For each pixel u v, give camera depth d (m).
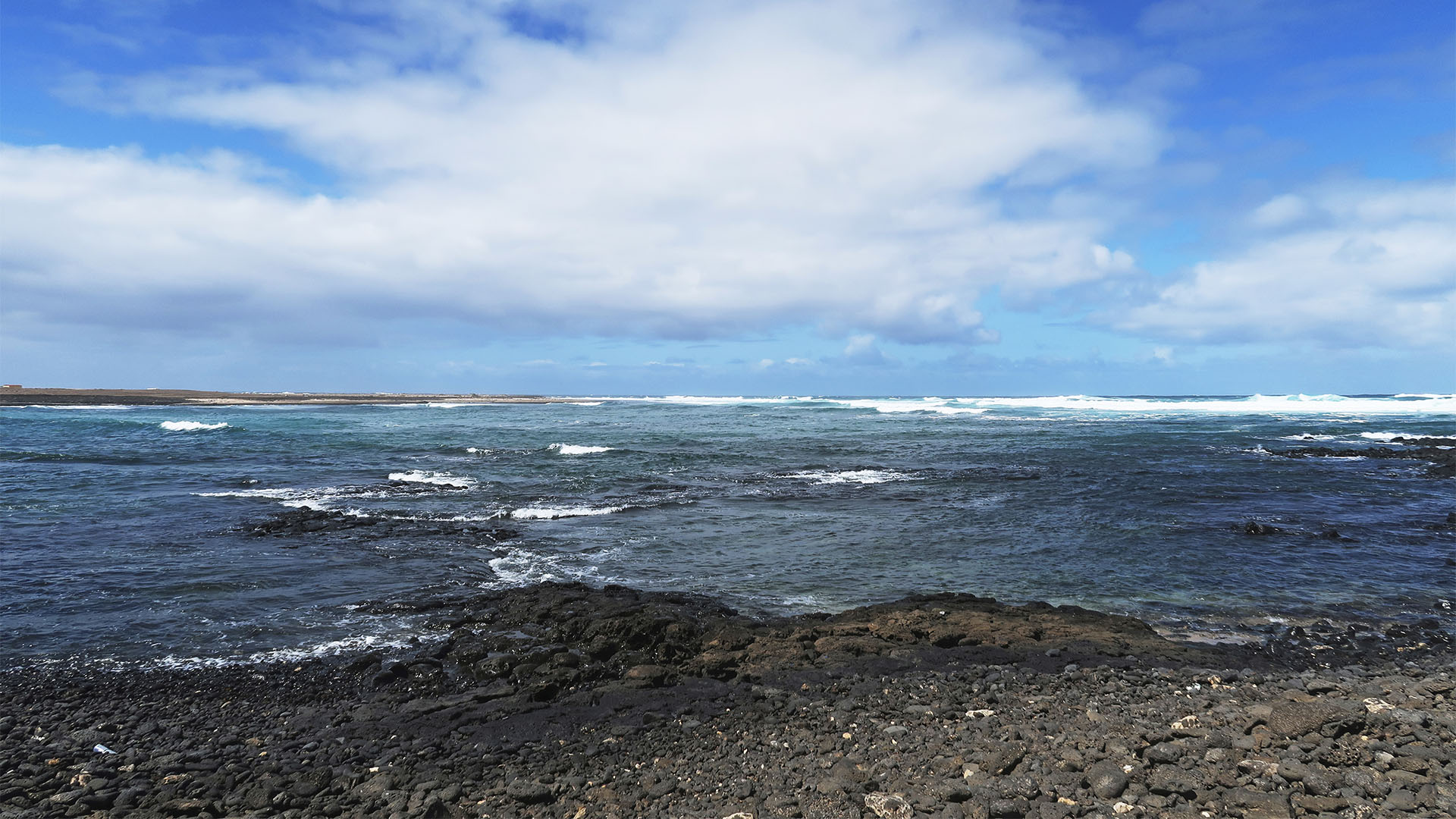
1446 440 35.41
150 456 31.02
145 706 7.88
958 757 5.95
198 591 11.91
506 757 6.63
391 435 44.25
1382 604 11.36
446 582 12.50
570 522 17.64
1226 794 5.02
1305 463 28.88
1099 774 5.32
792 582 12.63
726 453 33.09
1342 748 5.55
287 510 18.91
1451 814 4.61
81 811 5.78
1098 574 13.09
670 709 7.59
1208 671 8.33
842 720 7.08
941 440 39.97
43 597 11.55
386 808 5.71
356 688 8.34
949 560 14.03
